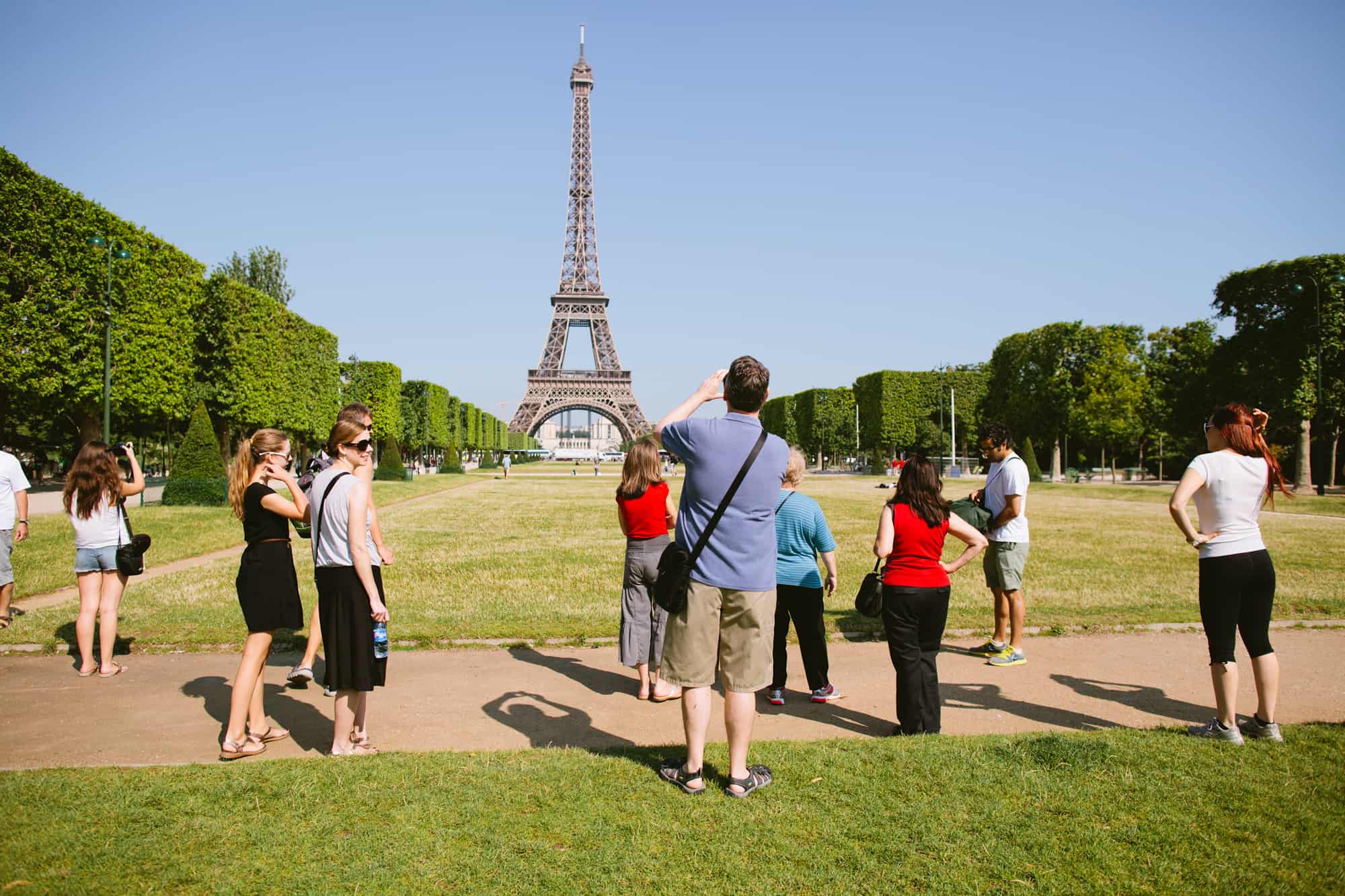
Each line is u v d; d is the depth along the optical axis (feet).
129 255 89.92
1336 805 15.26
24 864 13.00
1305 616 35.17
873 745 18.74
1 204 83.92
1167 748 18.43
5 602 33.14
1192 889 12.45
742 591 15.78
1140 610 36.52
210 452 93.97
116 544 26.53
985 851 13.58
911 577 20.27
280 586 19.81
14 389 86.99
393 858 13.32
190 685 25.39
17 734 20.72
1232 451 19.67
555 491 152.97
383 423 213.25
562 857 13.39
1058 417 191.62
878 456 234.17
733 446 15.88
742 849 13.69
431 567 50.57
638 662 24.17
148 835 14.11
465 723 21.85
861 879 12.77
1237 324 144.15
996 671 27.32
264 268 253.85
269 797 15.71
